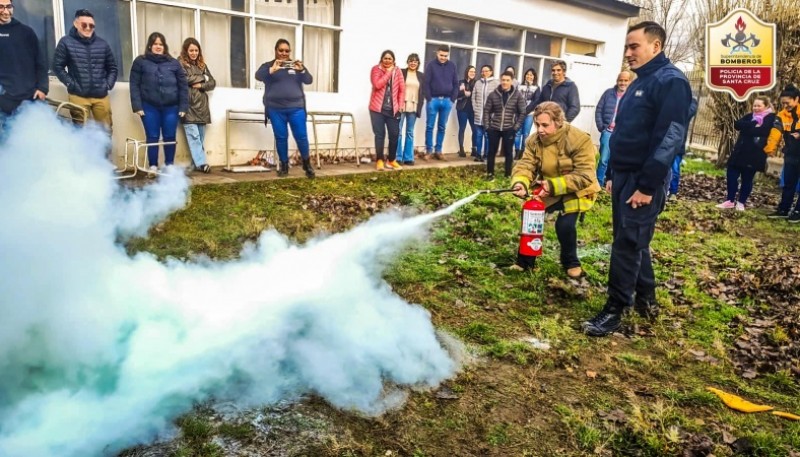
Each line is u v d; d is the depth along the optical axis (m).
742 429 2.79
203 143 8.05
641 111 3.58
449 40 11.38
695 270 5.42
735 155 8.63
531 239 4.77
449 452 2.46
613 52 14.92
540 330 3.75
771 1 13.11
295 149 9.23
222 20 8.24
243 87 8.66
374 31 9.82
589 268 5.14
